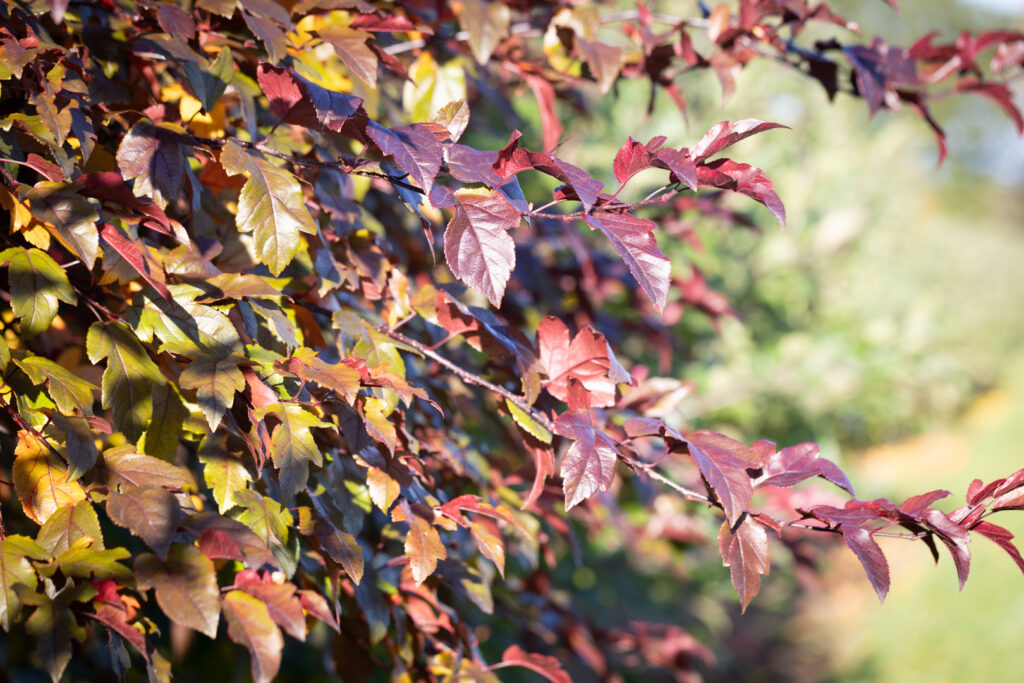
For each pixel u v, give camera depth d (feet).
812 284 15.14
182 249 3.48
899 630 17.12
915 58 4.62
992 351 32.27
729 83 4.45
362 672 3.99
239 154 3.43
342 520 3.69
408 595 3.94
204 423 3.42
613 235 3.30
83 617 3.20
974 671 14.29
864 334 14.12
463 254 3.32
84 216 3.32
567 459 3.43
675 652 6.17
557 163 3.32
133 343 3.37
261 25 3.52
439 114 3.54
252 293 3.46
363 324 3.69
